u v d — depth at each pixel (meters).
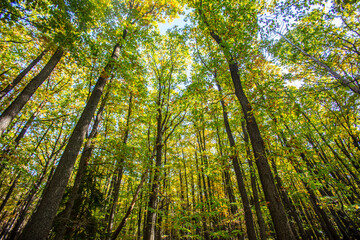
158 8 9.46
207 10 6.23
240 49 5.55
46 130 14.12
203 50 8.73
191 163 16.23
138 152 8.02
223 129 14.39
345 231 6.88
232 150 6.93
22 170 8.88
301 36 7.88
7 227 15.52
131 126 10.41
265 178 4.39
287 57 8.05
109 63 6.52
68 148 4.93
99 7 6.75
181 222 5.57
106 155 7.87
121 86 7.88
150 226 7.42
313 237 12.54
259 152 4.73
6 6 4.76
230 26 5.91
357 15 6.36
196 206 5.74
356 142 7.30
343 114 7.49
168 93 11.38
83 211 7.76
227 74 6.98
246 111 5.47
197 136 17.77
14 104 6.07
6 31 7.46
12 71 10.02
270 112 5.30
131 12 8.84
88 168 8.50
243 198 7.07
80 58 7.02
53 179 4.45
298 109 5.16
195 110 7.21
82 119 5.50
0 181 12.69
